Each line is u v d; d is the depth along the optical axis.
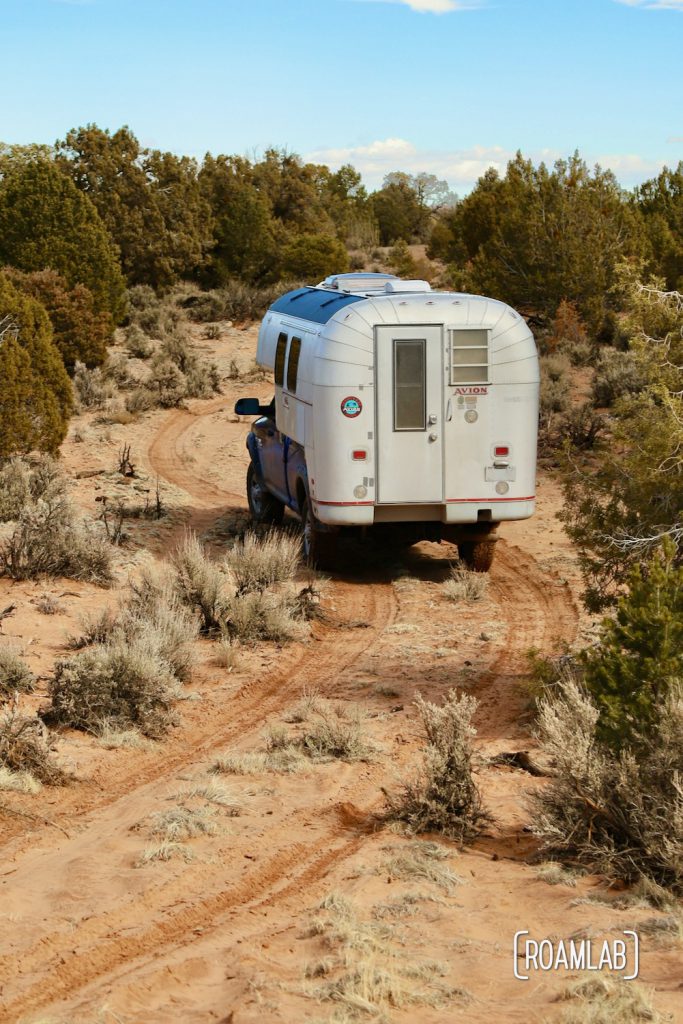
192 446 25.80
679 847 6.01
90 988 4.76
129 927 5.41
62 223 36.34
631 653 7.29
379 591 14.41
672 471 10.06
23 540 13.66
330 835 6.81
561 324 31.78
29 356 22.14
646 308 10.56
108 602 12.88
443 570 15.66
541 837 6.54
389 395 13.70
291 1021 4.28
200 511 19.20
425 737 8.78
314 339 14.09
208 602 12.04
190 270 52.00
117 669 8.97
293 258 52.78
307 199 61.84
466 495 13.98
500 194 37.84
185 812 6.93
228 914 5.61
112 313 38.91
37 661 10.31
